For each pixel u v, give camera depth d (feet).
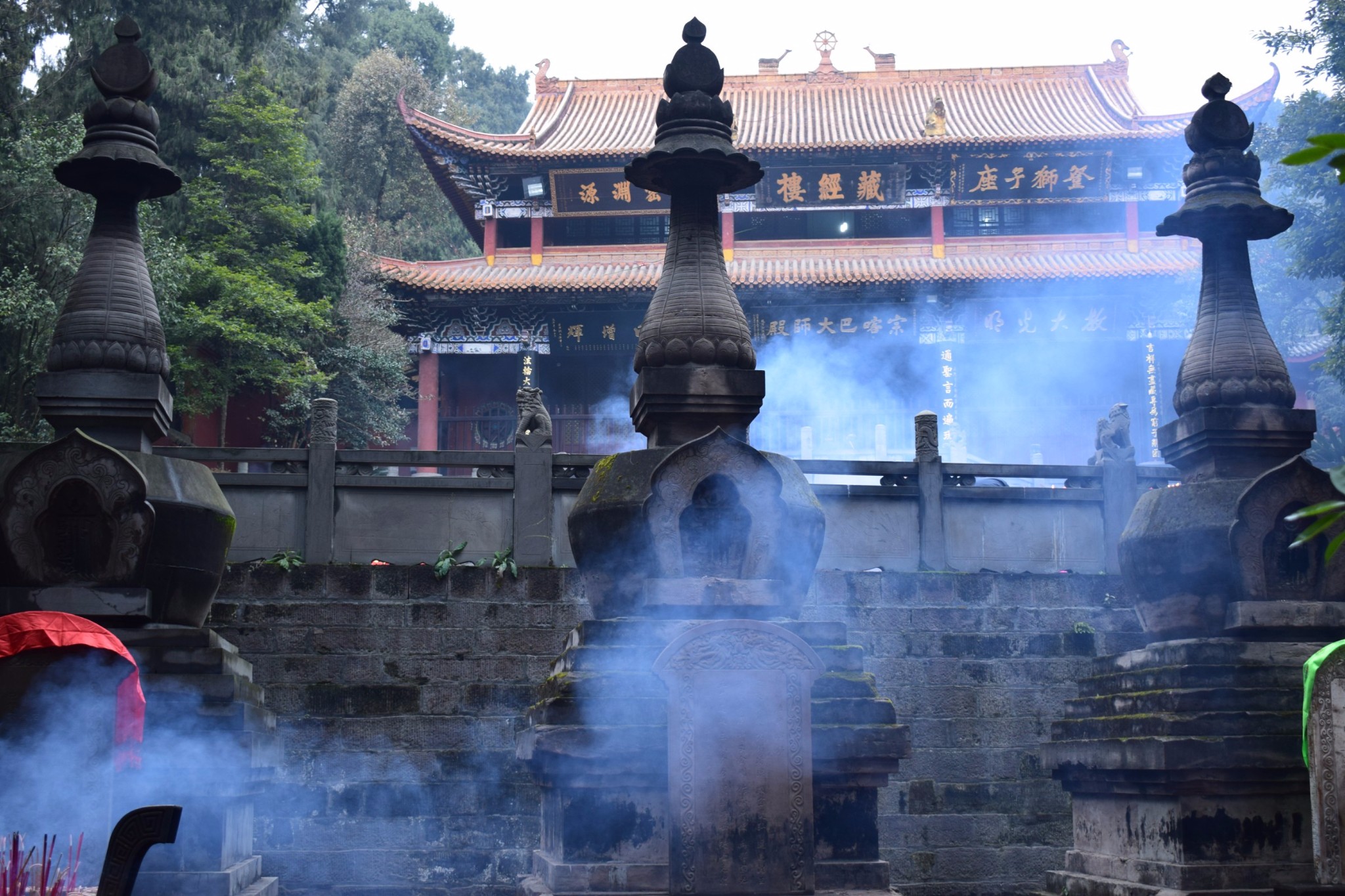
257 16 161.38
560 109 187.83
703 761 35.76
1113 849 43.32
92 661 37.65
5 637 34.78
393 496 59.52
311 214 161.17
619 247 175.01
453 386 184.24
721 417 41.22
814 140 173.78
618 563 39.37
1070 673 59.36
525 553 59.00
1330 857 36.29
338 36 268.82
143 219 128.26
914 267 166.30
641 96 195.93
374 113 237.25
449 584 57.16
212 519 41.73
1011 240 175.32
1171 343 172.24
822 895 36.11
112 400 41.45
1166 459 47.16
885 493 61.93
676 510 38.70
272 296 131.64
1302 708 38.60
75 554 39.40
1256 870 38.58
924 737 58.13
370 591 56.80
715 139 42.60
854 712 37.52
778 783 35.86
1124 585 45.78
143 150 43.47
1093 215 179.93
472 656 56.44
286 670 55.57
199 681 39.04
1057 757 46.01
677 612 38.40
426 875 54.08
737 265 168.86
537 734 36.68
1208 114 46.70
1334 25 101.24
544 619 57.11
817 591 59.21
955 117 184.75
